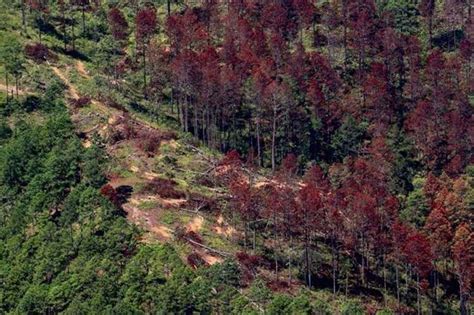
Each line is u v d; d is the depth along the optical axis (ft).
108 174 333.01
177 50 438.40
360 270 313.32
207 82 391.65
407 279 312.91
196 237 301.63
